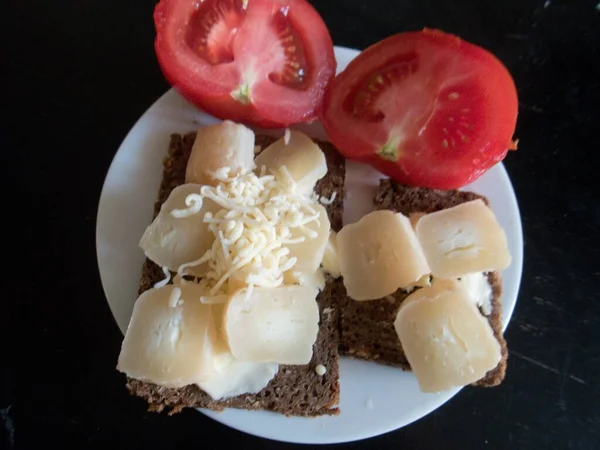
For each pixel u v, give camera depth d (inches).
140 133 8.0
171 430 8.1
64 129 8.9
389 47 7.5
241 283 6.7
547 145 8.8
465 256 7.2
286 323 6.8
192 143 7.9
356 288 7.3
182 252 7.0
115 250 7.7
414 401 7.4
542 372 8.3
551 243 8.6
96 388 8.2
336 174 8.0
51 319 8.4
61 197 8.8
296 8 7.6
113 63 9.1
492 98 7.4
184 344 6.6
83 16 9.3
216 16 7.6
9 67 9.1
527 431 8.1
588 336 8.4
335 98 7.7
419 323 7.0
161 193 7.8
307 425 7.3
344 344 7.6
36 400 8.1
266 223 6.8
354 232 7.4
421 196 8.0
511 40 9.2
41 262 8.5
